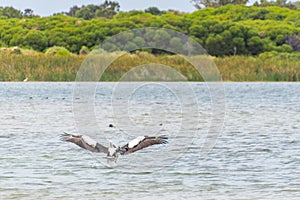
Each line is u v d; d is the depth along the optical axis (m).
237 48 104.44
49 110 51.41
